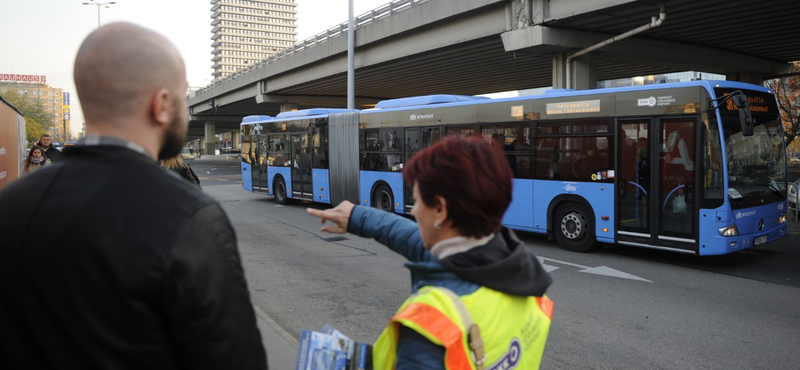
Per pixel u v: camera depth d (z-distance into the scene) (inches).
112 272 44.0
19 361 46.0
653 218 336.5
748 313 238.4
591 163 364.5
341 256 359.9
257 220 544.7
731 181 315.3
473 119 441.4
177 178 51.2
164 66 51.6
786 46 874.8
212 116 2770.7
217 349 47.1
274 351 177.8
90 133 51.4
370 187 551.8
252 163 769.6
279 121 699.4
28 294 44.8
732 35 784.3
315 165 633.6
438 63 1040.2
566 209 381.7
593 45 737.6
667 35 781.9
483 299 51.1
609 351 194.2
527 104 402.0
